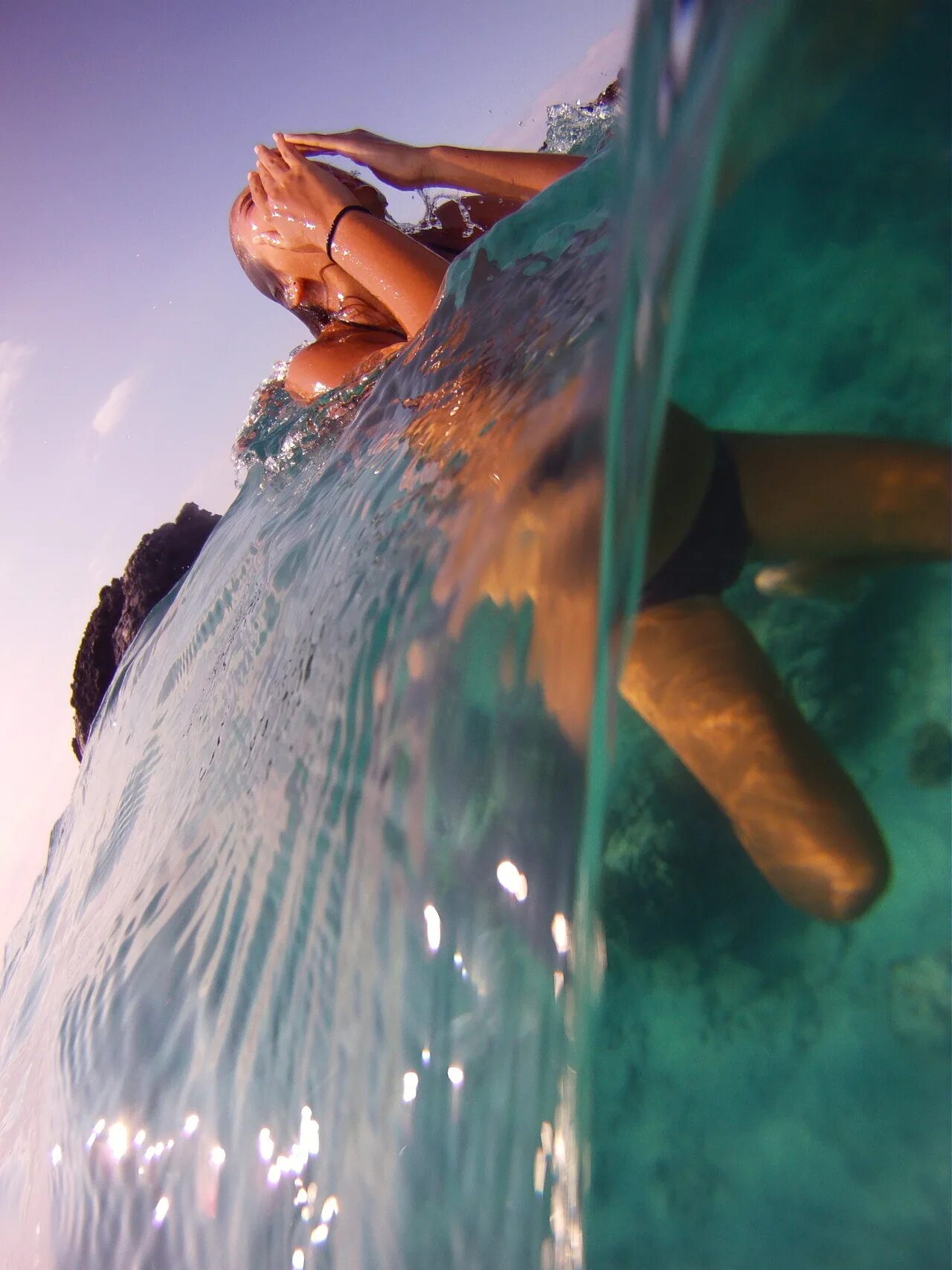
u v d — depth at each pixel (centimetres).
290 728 73
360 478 88
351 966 53
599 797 41
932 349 47
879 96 44
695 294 54
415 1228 43
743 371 55
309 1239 48
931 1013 35
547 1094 41
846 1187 33
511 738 48
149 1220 57
